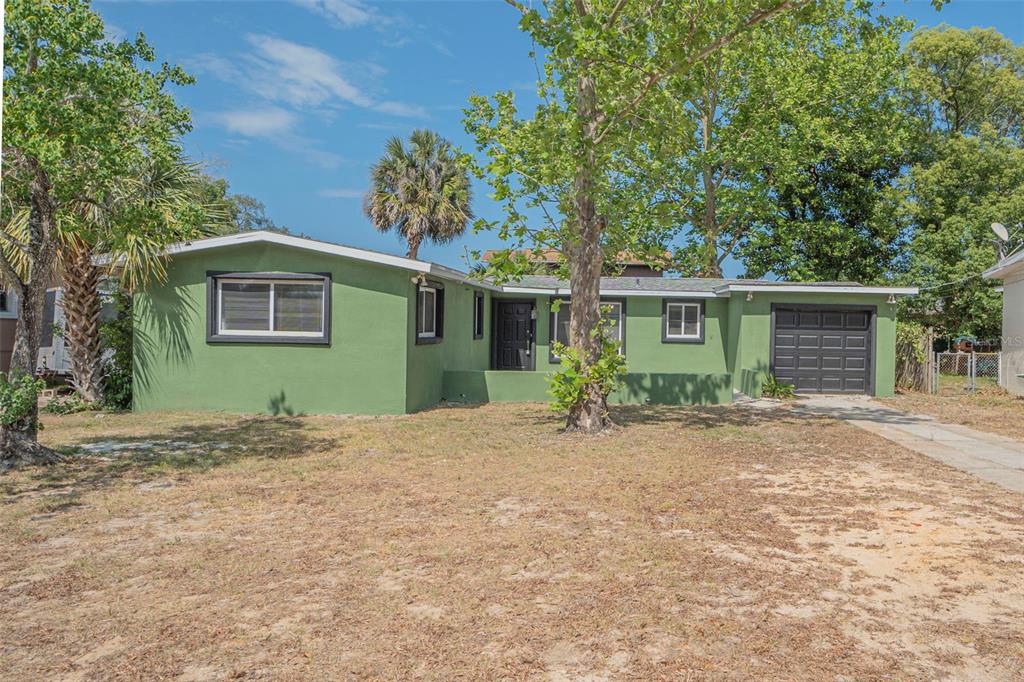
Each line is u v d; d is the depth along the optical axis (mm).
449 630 4059
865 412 14703
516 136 11961
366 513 6594
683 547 5559
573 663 3689
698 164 23859
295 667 3641
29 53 7852
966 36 30938
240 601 4480
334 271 13312
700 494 7383
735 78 24859
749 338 18141
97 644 3896
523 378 16125
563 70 10977
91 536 5867
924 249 28578
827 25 25625
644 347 20297
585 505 6902
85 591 4652
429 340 14758
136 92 8406
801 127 25062
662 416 13734
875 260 30188
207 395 13516
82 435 10867
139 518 6426
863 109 27453
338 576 4918
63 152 7945
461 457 9367
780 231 28641
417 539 5762
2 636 3992
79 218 9078
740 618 4246
